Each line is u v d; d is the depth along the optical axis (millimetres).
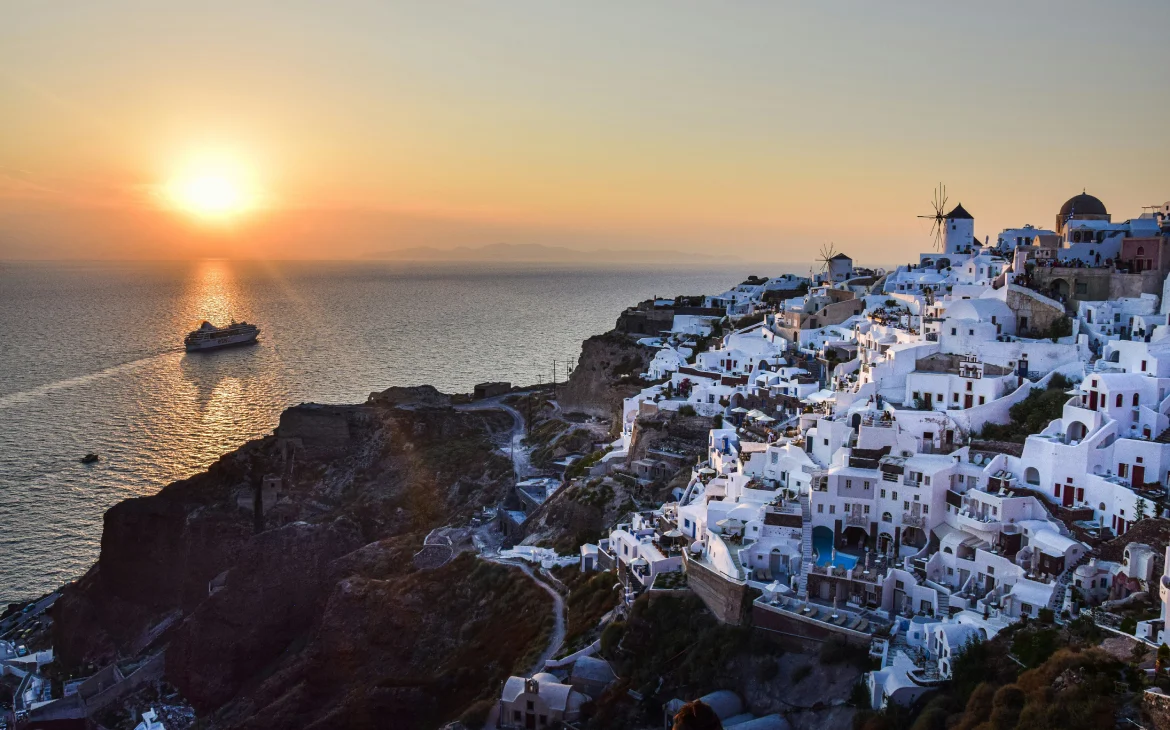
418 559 135375
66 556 167625
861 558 91375
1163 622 65938
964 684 69375
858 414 107062
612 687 86875
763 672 80188
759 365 152375
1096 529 83750
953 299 130375
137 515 165000
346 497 178250
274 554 147750
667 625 90125
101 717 135125
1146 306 112188
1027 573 80250
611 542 112062
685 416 141375
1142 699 58531
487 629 111000
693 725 20062
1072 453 88438
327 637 123812
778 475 107688
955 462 95250
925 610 82000
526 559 123438
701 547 96875
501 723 87000
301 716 119062
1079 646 67062
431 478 173750
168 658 144375
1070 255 127625
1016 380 107375
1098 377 92500
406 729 101750
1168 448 84688
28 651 151250
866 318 152125
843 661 76750
